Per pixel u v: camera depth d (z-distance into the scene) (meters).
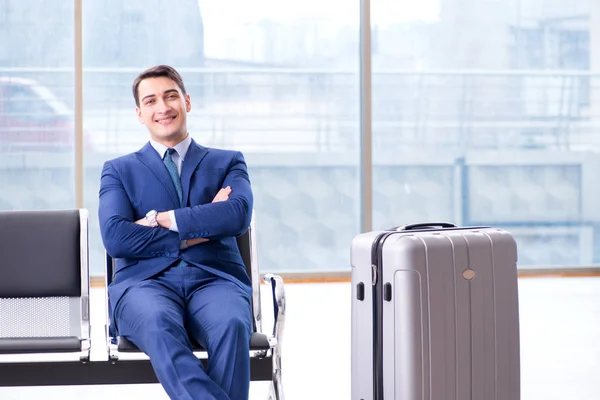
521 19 6.99
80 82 6.59
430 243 2.59
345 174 6.92
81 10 6.58
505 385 2.70
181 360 2.49
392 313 2.60
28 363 2.62
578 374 3.91
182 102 3.05
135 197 2.97
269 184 6.86
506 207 7.06
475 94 6.98
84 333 2.85
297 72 6.84
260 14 6.79
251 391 3.75
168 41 6.71
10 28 6.59
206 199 3.00
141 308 2.62
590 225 7.14
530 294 6.16
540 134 7.07
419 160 6.96
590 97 7.09
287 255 6.89
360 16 6.85
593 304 5.73
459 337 2.62
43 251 2.90
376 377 2.65
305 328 4.98
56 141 6.66
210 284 2.82
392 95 6.92
